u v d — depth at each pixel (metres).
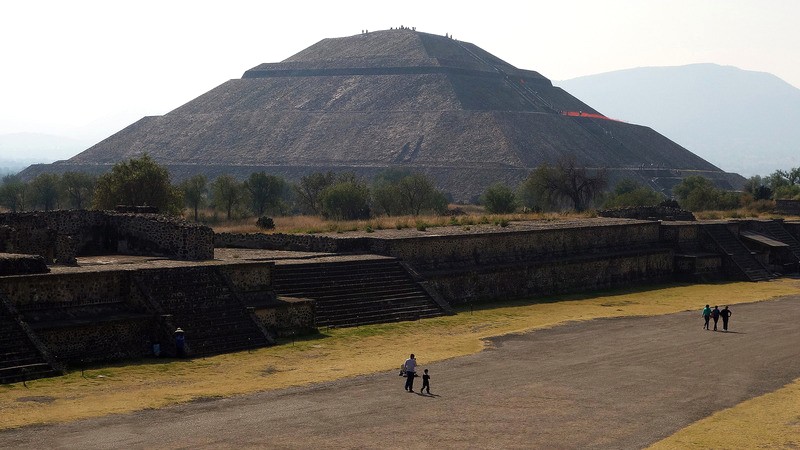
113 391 36.66
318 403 35.88
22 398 34.81
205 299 47.81
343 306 55.56
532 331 54.78
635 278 82.69
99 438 30.11
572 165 156.62
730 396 38.75
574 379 41.50
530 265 71.44
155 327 44.47
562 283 74.50
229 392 37.25
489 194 139.38
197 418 33.09
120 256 56.50
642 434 32.59
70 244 50.75
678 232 90.00
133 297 45.44
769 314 64.75
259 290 52.03
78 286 43.47
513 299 69.38
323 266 58.81
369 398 36.97
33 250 50.78
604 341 51.84
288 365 43.00
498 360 45.69
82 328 41.59
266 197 154.75
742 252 93.50
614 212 101.69
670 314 64.12
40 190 174.25
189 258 55.31
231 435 30.95
